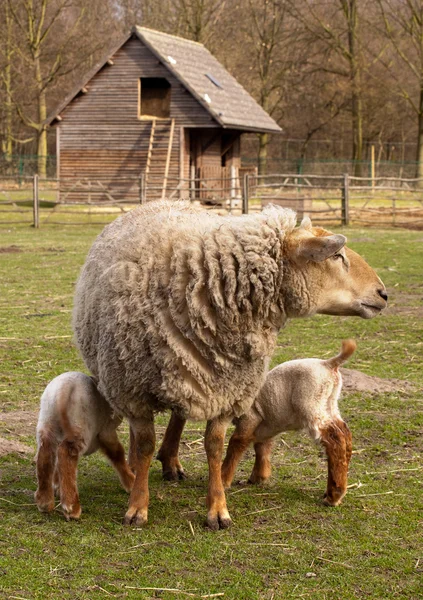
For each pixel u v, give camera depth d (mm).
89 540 4250
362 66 43469
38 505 4617
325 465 5543
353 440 5949
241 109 33438
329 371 4844
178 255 4391
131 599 3625
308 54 48062
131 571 3896
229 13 47656
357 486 5086
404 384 7422
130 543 4223
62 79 50688
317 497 4949
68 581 3787
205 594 3680
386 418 6438
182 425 5262
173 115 31484
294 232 4566
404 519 4562
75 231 22859
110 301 4449
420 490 5016
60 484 4516
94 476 5344
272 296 4430
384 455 5652
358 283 4680
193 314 4281
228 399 4434
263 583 3793
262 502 4863
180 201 5551
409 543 4250
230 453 5059
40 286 13016
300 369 4863
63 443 4531
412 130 53969
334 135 55531
